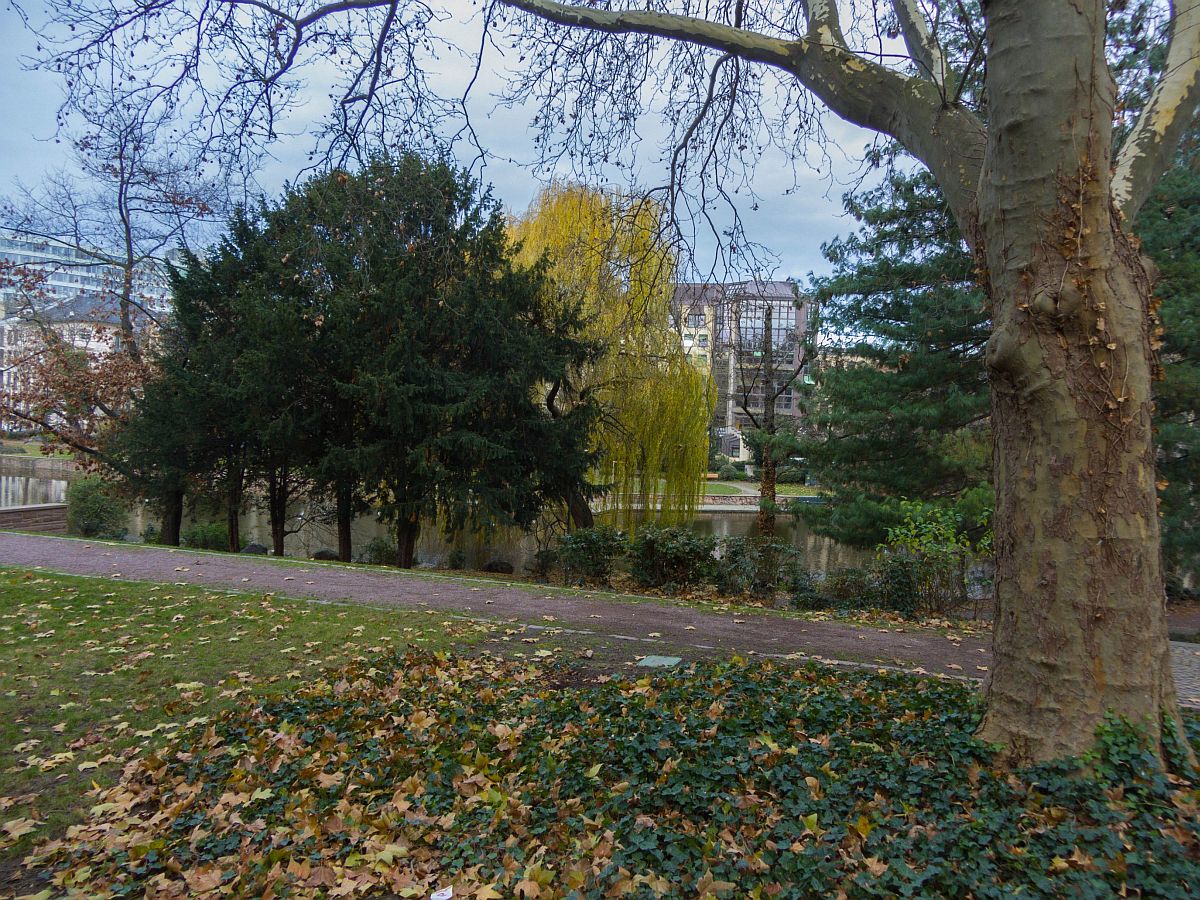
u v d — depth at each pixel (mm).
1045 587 4125
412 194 7965
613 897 3268
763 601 13180
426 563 23109
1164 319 13086
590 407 19922
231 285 20812
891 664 7727
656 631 8922
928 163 5113
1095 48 3953
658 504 22844
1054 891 3062
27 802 4582
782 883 3314
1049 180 3992
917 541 12484
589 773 4465
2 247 21594
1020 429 4227
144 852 3973
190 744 5336
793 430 20281
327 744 5156
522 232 22906
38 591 9867
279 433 18375
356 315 17703
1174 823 3443
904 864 3309
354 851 3934
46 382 22719
